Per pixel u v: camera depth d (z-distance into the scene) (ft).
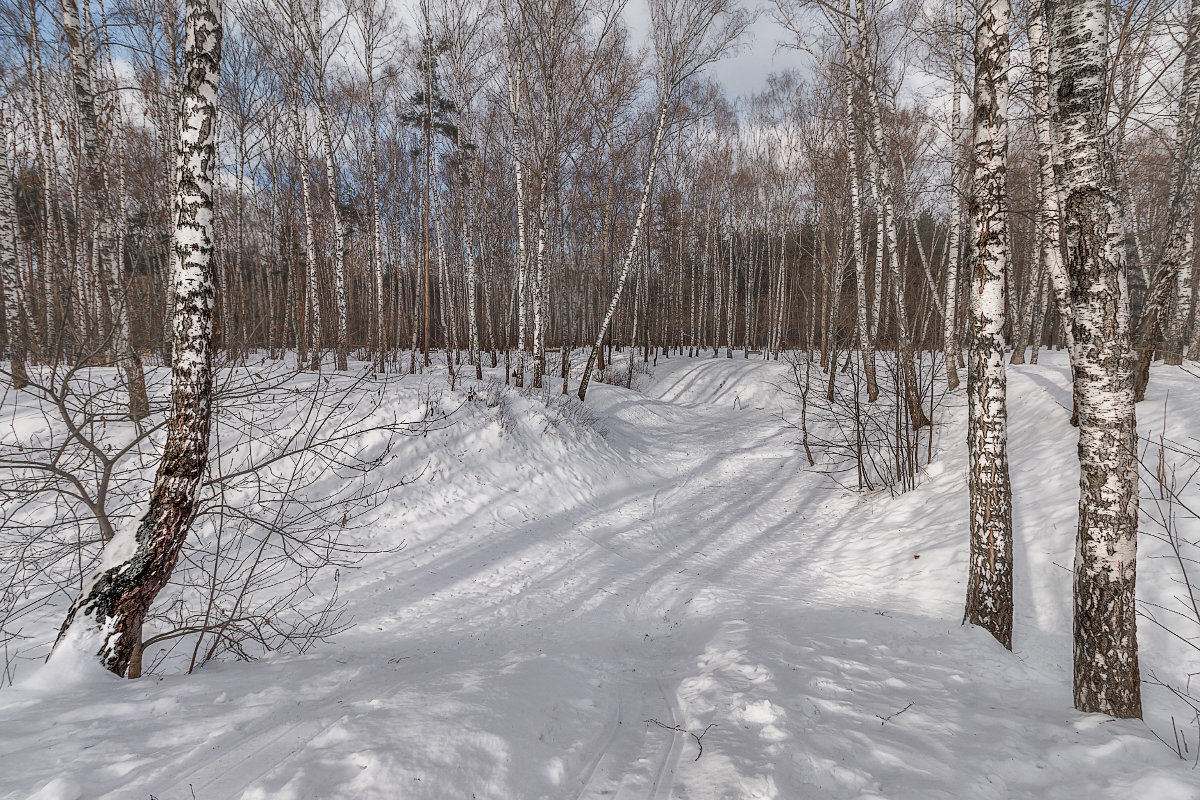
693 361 100.42
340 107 70.03
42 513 22.12
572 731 13.05
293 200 70.28
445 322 73.82
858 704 13.67
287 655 17.25
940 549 26.00
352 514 28.48
